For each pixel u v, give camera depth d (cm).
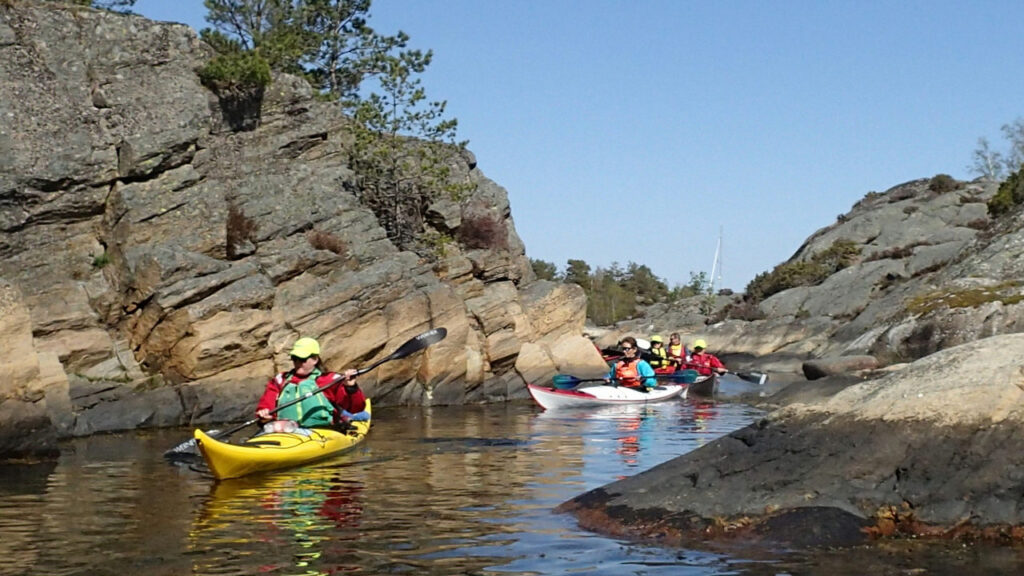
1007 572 521
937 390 655
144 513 769
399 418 1670
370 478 947
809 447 664
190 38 2083
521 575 560
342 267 1948
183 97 1936
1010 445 603
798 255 5819
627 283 6950
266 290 1744
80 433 1473
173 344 1648
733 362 3869
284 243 1991
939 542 577
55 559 611
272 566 589
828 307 4578
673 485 686
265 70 2173
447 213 2669
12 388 1150
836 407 690
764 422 712
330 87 3281
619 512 680
